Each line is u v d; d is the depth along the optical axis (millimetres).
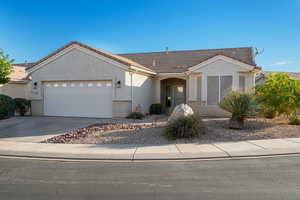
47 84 16297
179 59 20391
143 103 17094
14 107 15766
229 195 3928
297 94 11039
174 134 8789
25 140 8883
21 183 4590
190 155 6609
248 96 10258
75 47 15250
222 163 5902
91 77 15023
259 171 5211
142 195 3957
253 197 3834
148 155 6652
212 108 15094
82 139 8859
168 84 20109
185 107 10320
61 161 6254
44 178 4879
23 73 21141
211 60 15109
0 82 15273
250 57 17859
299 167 5480
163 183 4535
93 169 5500
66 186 4410
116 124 11859
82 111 15531
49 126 11883
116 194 4016
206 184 4453
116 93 14586
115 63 14461
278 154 6676
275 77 11875
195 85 15961
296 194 3945
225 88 14836
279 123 11680
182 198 3820
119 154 6781
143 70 15898
